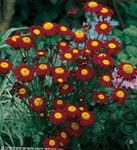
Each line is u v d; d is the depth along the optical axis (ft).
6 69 6.17
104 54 6.35
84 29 7.00
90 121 6.09
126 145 7.03
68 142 6.28
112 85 6.37
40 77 6.27
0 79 7.58
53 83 6.48
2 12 9.23
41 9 9.88
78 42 6.48
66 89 6.34
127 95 6.62
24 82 6.16
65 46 6.49
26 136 6.78
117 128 6.98
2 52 8.06
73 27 9.61
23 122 6.81
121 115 6.95
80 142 6.75
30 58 7.44
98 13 6.71
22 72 6.13
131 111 6.95
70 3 9.84
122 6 10.21
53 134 6.61
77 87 6.48
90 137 6.80
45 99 6.34
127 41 8.52
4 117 6.91
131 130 6.82
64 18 9.82
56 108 6.29
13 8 9.10
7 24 9.18
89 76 6.21
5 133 6.80
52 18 9.84
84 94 6.53
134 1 10.36
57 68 6.25
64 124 6.39
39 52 6.53
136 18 10.16
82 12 9.77
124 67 6.25
